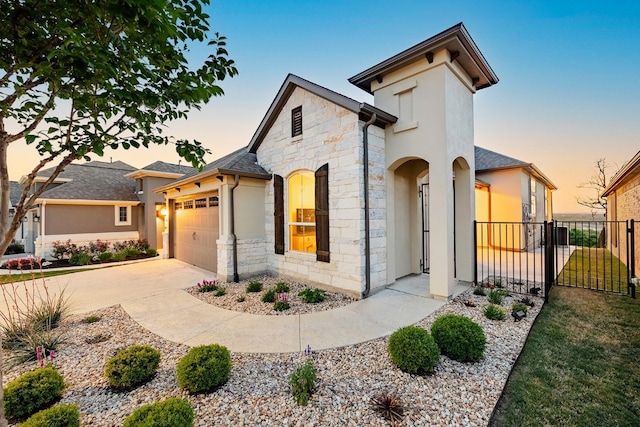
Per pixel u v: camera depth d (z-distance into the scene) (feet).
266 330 14.35
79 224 46.09
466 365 10.78
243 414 8.24
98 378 10.27
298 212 24.62
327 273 21.30
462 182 22.81
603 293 20.12
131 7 4.91
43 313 15.17
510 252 41.16
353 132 19.42
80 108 6.31
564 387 9.76
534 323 15.02
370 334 13.73
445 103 18.54
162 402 7.38
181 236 36.81
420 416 8.09
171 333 14.20
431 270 19.21
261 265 27.45
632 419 8.28
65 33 5.09
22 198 5.62
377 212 20.74
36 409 8.51
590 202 68.33
